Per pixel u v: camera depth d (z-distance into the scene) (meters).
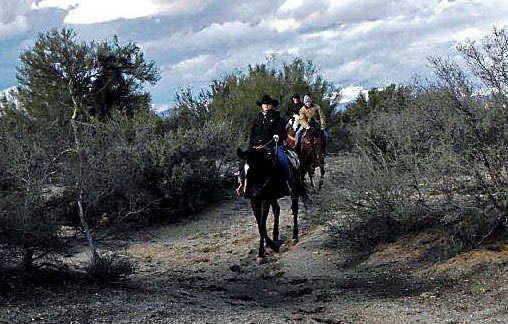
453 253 10.26
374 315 8.17
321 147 17.42
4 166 9.22
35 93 29.42
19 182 9.36
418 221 11.42
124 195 11.49
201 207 18.25
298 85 27.86
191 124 24.20
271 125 13.26
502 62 9.33
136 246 14.96
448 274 9.56
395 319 7.88
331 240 12.85
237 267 12.28
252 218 16.95
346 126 25.89
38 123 10.13
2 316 7.72
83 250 13.09
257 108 26.41
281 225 15.12
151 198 16.28
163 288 10.34
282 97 27.55
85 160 10.04
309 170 17.56
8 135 9.55
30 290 9.09
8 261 9.05
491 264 9.34
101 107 31.19
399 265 10.63
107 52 31.22
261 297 10.02
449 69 9.77
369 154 11.91
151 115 23.61
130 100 32.00
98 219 11.04
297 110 18.67
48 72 30.23
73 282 9.79
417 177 10.91
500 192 9.47
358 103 28.12
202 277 11.86
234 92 27.81
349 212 11.95
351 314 8.34
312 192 13.96
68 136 10.08
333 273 11.11
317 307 8.95
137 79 32.47
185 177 17.31
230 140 19.66
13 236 9.00
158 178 17.08
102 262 9.98
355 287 10.03
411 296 9.03
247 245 14.08
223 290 10.66
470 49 9.87
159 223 17.23
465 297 8.52
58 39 30.58
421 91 10.27
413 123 10.53
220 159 19.14
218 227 16.45
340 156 16.58
